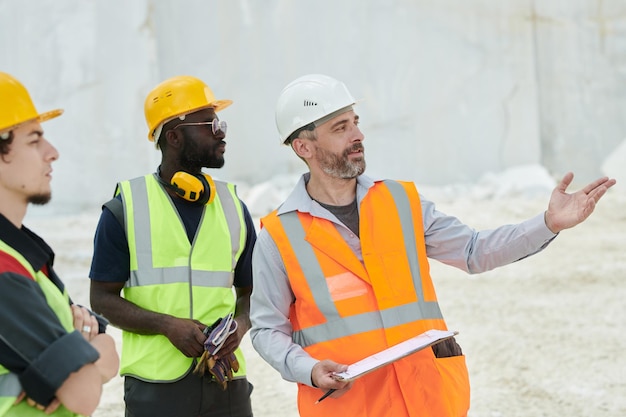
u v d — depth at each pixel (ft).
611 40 59.26
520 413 20.48
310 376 10.97
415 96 57.41
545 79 59.31
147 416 12.87
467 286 33.12
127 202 13.21
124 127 53.62
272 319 11.82
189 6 55.77
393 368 11.39
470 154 57.98
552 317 28.40
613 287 32.01
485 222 44.65
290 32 56.29
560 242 40.16
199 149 13.46
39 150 9.01
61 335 8.44
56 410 8.79
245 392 13.50
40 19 52.80
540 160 58.95
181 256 13.20
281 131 12.24
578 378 22.75
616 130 59.31
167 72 55.72
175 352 12.92
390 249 11.78
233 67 56.24
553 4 58.80
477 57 57.98
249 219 14.03
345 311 11.53
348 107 12.00
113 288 13.03
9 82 8.87
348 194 12.15
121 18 53.67
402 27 57.16
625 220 44.52
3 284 8.30
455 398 11.52
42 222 48.57
